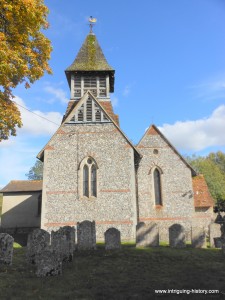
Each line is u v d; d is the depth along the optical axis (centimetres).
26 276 1126
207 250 1577
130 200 2316
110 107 2834
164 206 2625
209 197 3250
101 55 3067
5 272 1169
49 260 1148
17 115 1636
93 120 2522
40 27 1531
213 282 1029
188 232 2544
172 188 2667
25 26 1463
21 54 1500
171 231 1691
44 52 1600
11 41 1483
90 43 3138
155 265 1273
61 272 1162
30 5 1398
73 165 2411
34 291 970
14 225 3481
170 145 2775
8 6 1338
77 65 2944
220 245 1716
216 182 5875
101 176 2383
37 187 3688
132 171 2384
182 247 1661
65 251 1339
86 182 2397
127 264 1288
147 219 2597
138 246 1686
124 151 2433
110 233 1609
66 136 2481
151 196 2656
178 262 1320
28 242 1349
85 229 1625
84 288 994
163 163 2736
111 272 1176
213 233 1867
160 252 1480
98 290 966
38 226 3466
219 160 9144
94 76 2930
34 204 3559
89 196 2344
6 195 3594
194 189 3341
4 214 3519
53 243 1361
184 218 2586
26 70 1423
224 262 1327
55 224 2275
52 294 936
